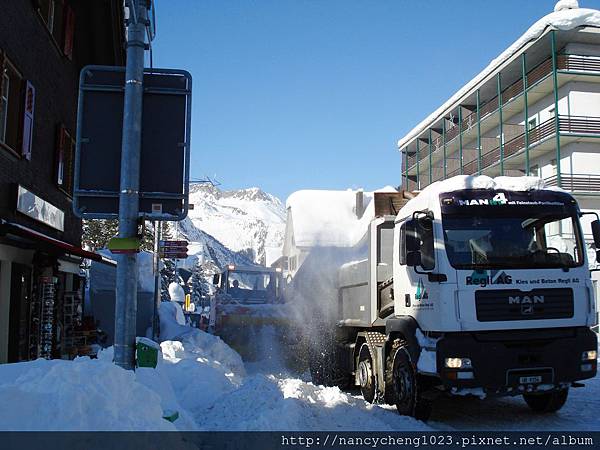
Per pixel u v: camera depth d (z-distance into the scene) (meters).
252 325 15.29
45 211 12.46
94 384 3.99
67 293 15.51
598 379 11.52
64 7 14.19
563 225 7.72
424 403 7.57
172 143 5.00
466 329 7.04
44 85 12.84
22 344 11.85
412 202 8.32
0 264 10.57
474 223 7.45
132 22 4.95
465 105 41.91
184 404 7.34
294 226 15.97
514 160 35.25
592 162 31.61
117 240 4.73
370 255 9.65
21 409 3.55
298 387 7.84
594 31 31.16
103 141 5.00
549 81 31.69
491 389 6.99
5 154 10.19
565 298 7.35
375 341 9.34
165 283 46.38
